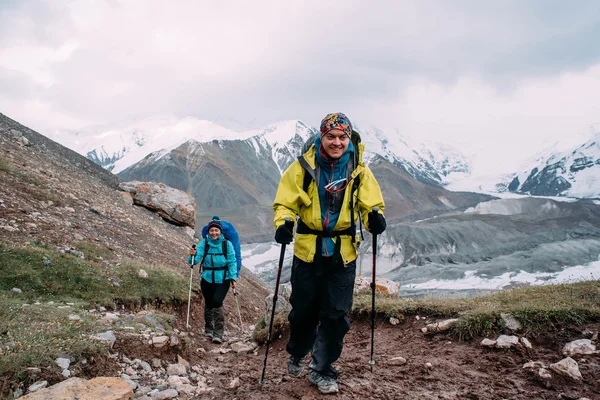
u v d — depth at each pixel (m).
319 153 4.25
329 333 4.41
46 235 10.71
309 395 4.40
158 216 23.16
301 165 4.25
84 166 25.11
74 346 4.89
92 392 3.95
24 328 5.06
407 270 157.12
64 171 20.20
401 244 188.25
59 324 5.44
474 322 5.88
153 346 5.91
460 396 4.25
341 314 4.31
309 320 4.57
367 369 5.20
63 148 26.52
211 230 8.66
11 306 5.89
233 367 6.36
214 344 8.52
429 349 5.81
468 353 5.40
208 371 6.07
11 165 14.99
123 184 24.31
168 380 5.20
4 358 4.18
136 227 16.48
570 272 144.38
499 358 5.05
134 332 6.07
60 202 14.10
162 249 15.40
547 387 4.23
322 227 4.25
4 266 8.24
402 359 5.36
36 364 4.33
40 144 24.06
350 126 4.21
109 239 13.19
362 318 7.67
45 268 8.75
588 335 5.12
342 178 4.23
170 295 10.18
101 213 15.72
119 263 10.80
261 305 16.08
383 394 4.38
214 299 8.56
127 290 9.55
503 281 133.75
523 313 5.68
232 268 8.80
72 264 9.32
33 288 8.08
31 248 9.23
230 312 12.72
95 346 5.07
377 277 11.68
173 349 6.20
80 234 12.03
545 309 5.63
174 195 24.11
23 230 10.48
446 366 5.07
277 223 4.18
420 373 4.94
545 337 5.31
